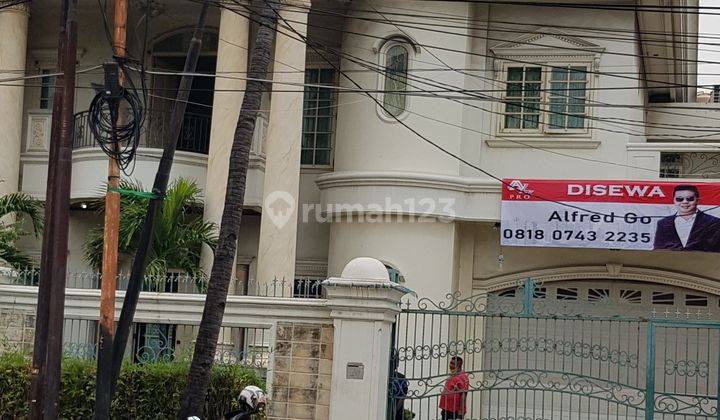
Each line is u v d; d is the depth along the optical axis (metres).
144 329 16.16
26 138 26.45
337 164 25.11
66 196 13.57
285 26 21.41
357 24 24.86
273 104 23.08
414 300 23.47
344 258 24.12
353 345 14.30
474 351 16.05
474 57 25.03
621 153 24.28
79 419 14.68
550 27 24.80
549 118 24.73
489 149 24.88
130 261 22.75
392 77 24.42
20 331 16.11
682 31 25.75
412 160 24.12
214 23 26.73
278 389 14.67
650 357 14.77
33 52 27.23
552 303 24.16
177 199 21.33
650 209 22.53
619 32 24.50
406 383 15.11
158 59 27.03
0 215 22.42
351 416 14.15
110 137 14.88
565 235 23.02
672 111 29.25
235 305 15.04
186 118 26.58
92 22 27.11
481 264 24.73
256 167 24.53
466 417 22.52
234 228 14.58
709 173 23.80
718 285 23.64
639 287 24.28
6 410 14.98
